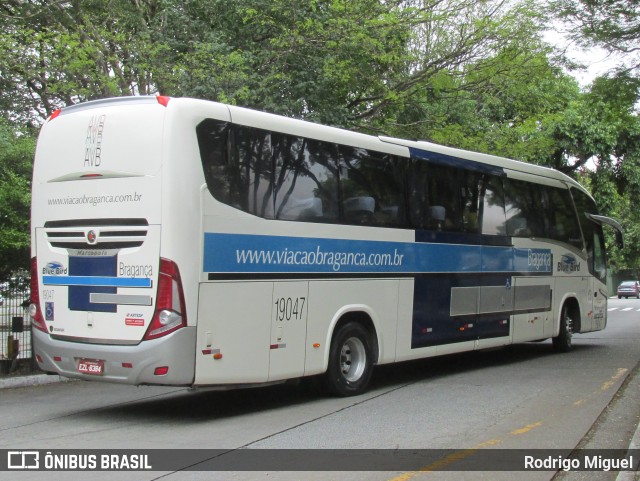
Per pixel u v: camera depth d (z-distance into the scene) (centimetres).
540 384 1070
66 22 1544
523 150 1928
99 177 816
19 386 1116
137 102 809
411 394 990
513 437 731
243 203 826
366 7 1642
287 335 870
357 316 992
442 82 1758
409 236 1066
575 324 1518
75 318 828
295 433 750
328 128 948
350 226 965
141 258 778
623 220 4197
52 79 1442
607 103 1345
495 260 1250
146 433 762
